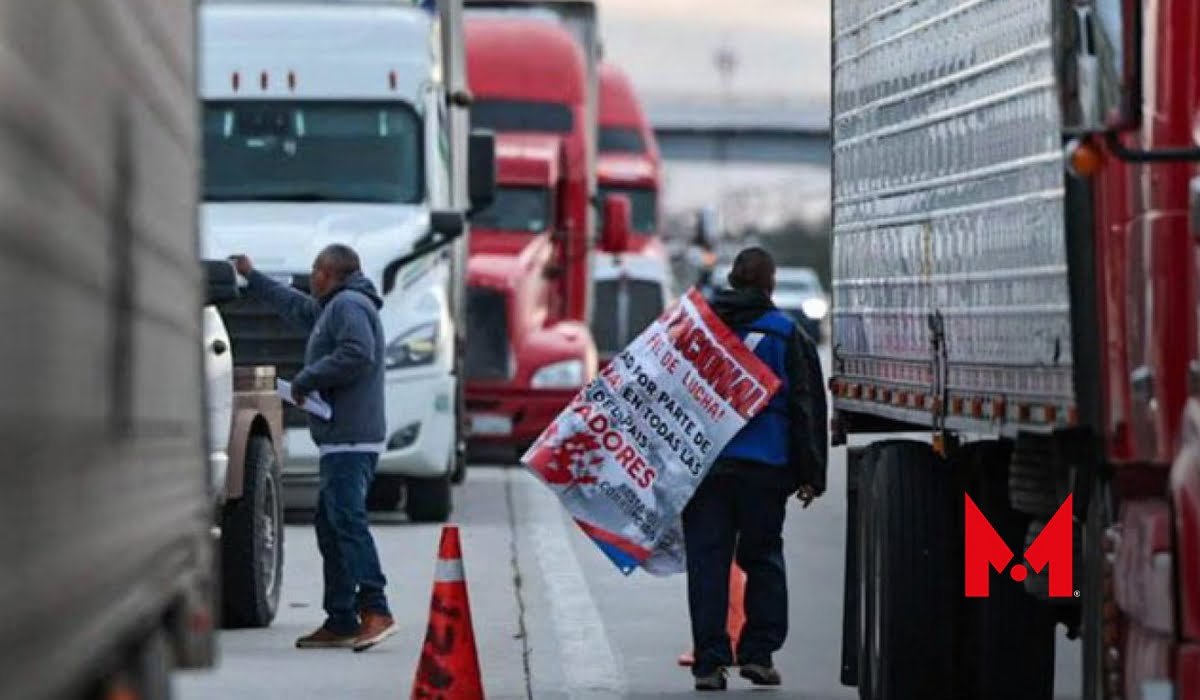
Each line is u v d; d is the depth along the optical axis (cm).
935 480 2384
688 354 2683
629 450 2691
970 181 2180
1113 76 1745
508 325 6003
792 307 12725
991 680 2394
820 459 2697
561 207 6706
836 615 3403
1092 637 1905
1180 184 1753
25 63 1062
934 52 2319
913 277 2403
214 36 4706
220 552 3181
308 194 4628
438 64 4788
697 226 11762
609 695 2698
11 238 1027
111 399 1298
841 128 2745
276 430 3294
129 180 1370
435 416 4497
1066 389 1886
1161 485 1833
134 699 1351
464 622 2412
